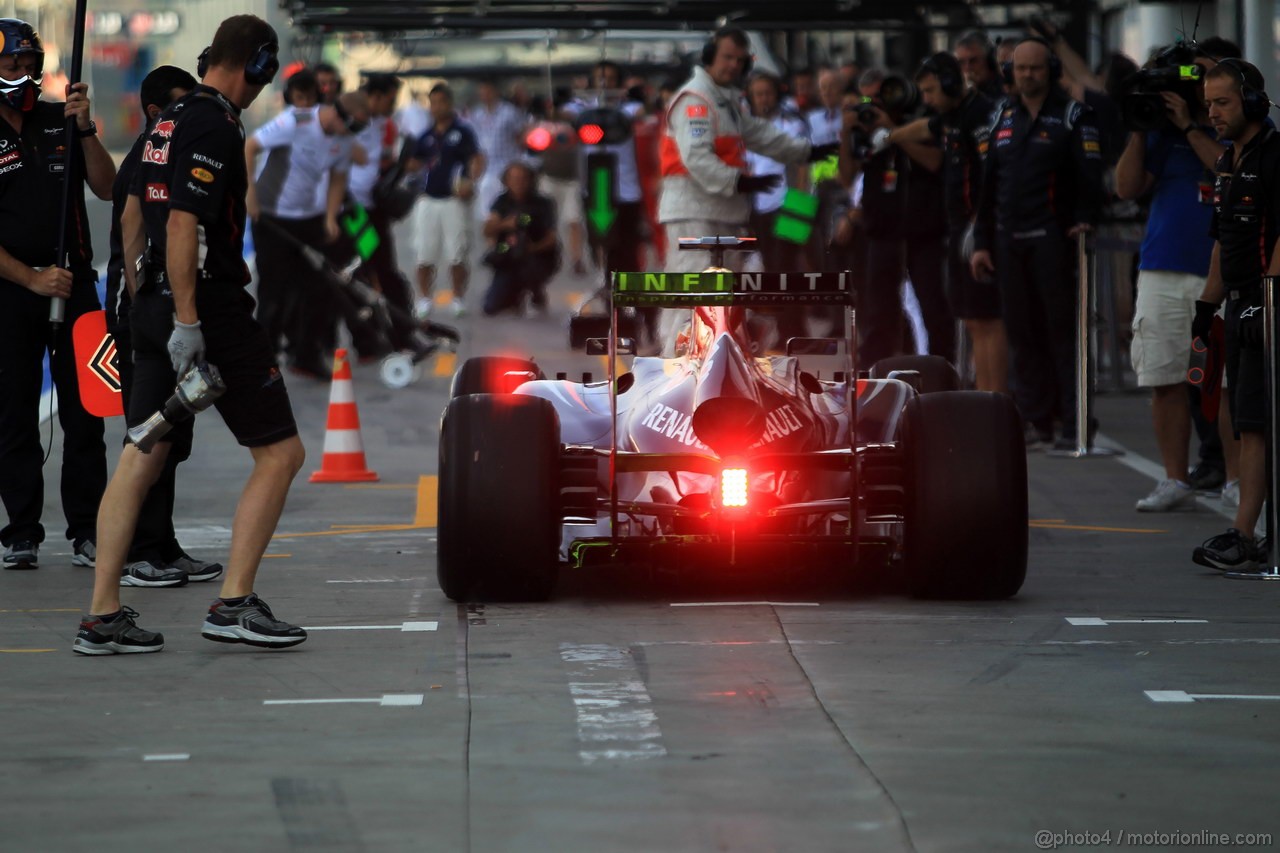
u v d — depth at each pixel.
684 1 68.62
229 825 16.25
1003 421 25.84
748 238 29.14
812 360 39.91
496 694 20.91
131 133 100.44
